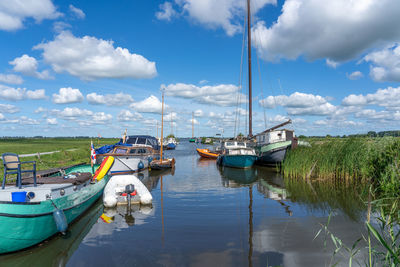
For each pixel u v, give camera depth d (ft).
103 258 19.39
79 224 27.66
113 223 27.76
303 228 25.43
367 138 48.96
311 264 18.02
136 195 36.14
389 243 20.36
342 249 20.36
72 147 139.85
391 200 30.09
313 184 49.57
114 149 74.59
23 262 19.51
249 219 28.63
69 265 18.40
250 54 103.81
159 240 22.71
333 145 53.31
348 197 37.91
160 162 77.61
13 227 19.89
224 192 44.21
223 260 18.76
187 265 18.06
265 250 20.45
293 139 73.36
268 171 73.10
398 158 38.40
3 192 22.91
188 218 29.22
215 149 138.51
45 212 22.20
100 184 39.83
